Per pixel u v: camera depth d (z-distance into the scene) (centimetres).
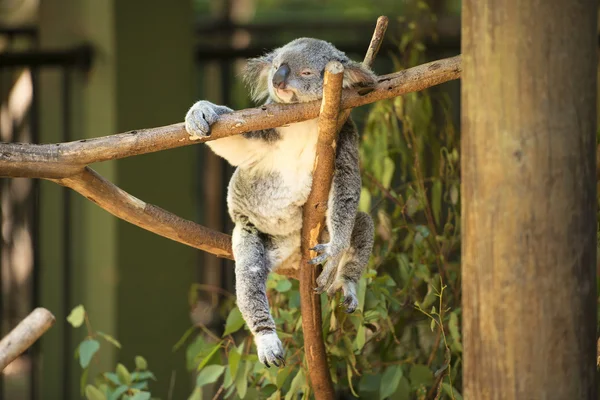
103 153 529
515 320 421
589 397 430
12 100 1350
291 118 538
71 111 1023
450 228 739
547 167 413
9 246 1228
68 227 993
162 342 984
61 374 1046
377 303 675
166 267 986
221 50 1091
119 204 582
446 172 755
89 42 987
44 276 1088
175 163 990
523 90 412
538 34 409
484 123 421
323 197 557
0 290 1141
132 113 967
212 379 654
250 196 630
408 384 673
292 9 2089
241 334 1026
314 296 592
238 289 616
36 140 1013
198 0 1959
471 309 434
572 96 412
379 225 770
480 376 432
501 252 421
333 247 581
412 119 764
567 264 418
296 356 700
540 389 421
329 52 591
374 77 547
